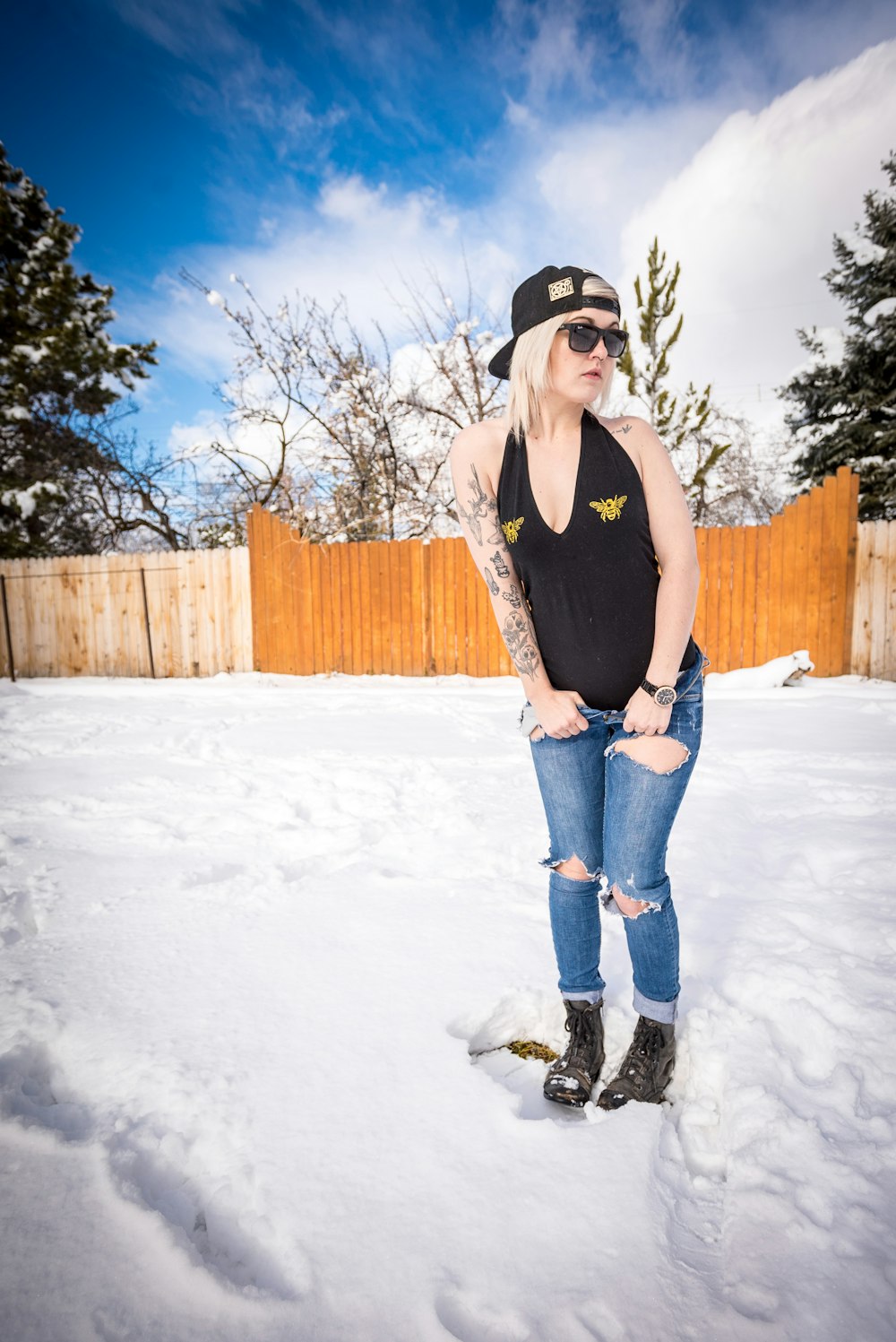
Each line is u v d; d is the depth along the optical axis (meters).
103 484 15.38
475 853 2.77
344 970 1.92
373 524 13.01
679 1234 1.14
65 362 14.29
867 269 15.95
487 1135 1.33
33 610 11.48
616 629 1.38
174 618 10.92
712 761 4.23
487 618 9.48
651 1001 1.50
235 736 5.36
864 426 15.40
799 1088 1.43
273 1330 0.98
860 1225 1.10
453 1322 0.99
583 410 1.39
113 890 2.49
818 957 1.88
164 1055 1.54
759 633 8.49
